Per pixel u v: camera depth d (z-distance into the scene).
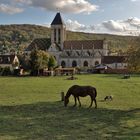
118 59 153.88
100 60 171.75
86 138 17.50
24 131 19.22
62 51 187.12
